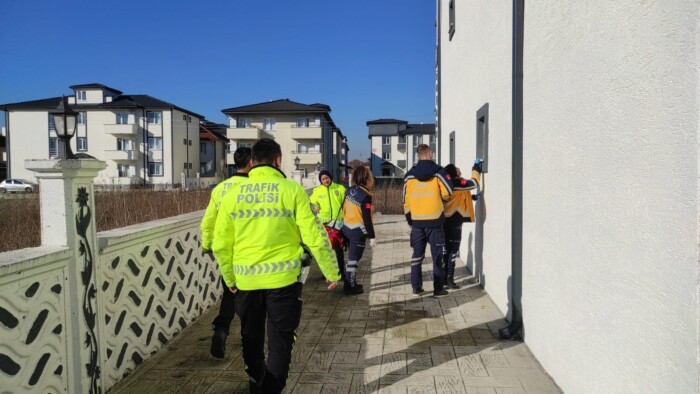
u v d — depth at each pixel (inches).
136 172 2116.1
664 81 80.7
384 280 276.7
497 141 210.7
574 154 120.7
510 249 188.7
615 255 98.2
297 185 119.2
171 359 154.8
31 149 2194.9
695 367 71.7
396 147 2672.2
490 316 200.5
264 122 2178.9
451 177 242.1
